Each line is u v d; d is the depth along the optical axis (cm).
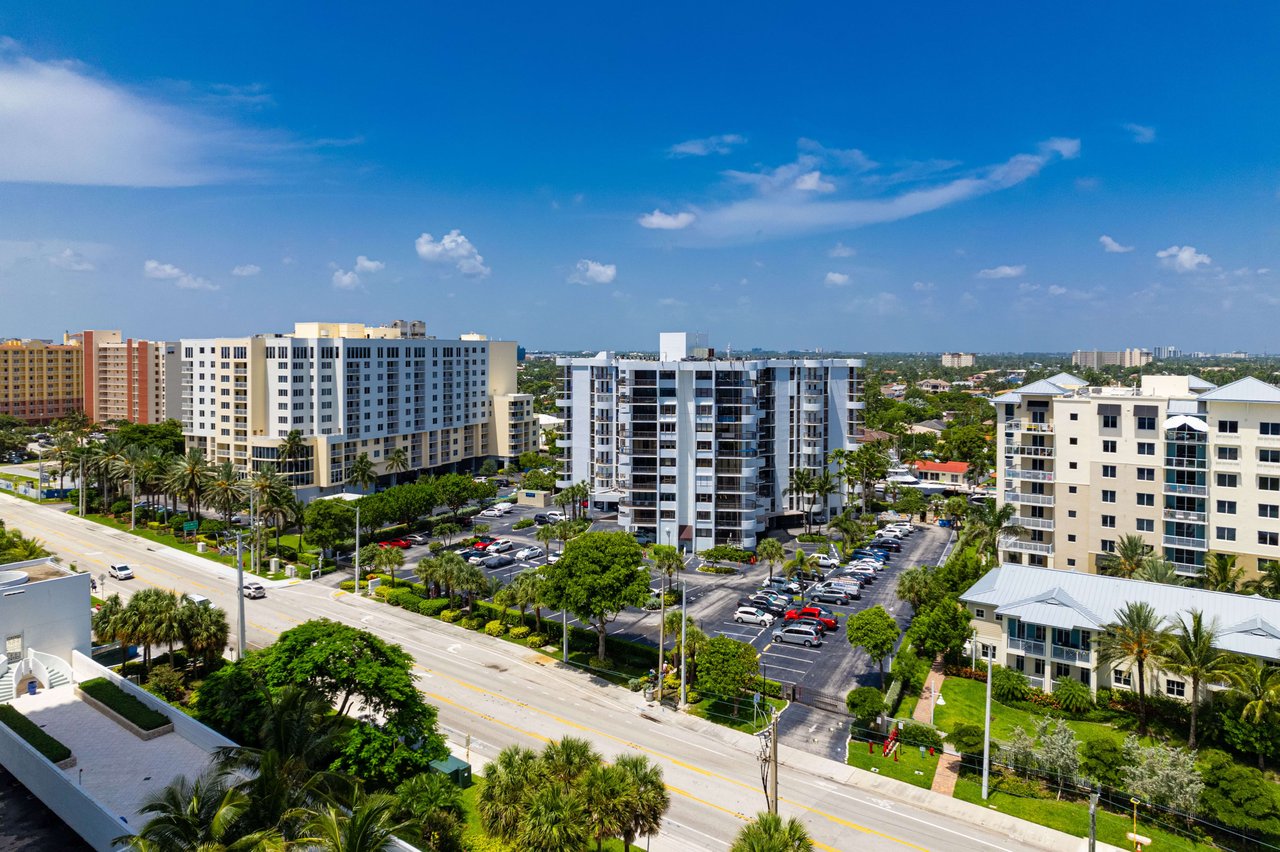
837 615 9075
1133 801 5134
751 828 3566
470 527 13450
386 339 16050
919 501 14150
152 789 4616
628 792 3888
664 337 13088
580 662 7556
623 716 6444
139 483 13338
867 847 4691
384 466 16050
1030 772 5509
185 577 10238
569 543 7694
